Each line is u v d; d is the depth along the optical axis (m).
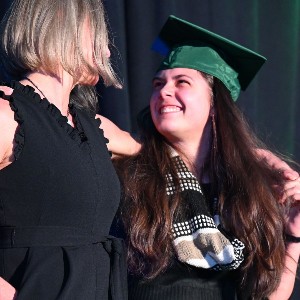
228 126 6.29
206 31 6.27
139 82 7.97
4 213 4.64
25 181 4.59
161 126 6.12
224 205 6.06
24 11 4.80
